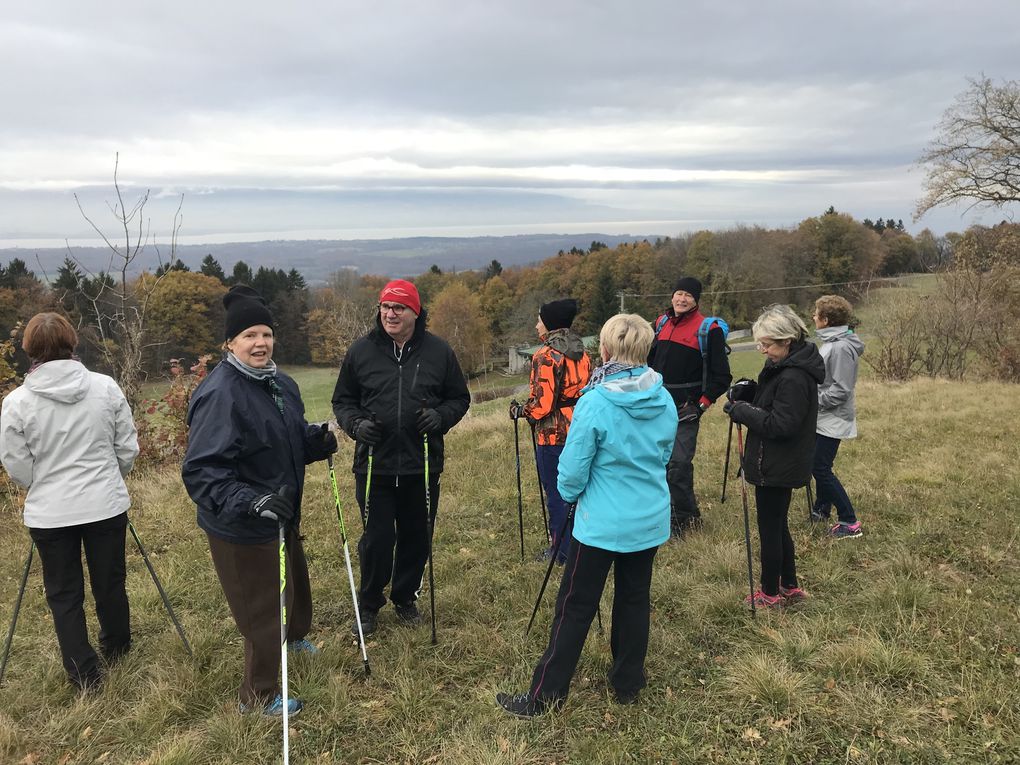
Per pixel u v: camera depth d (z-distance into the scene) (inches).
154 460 331.0
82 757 109.8
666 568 171.6
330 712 116.6
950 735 104.7
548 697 114.2
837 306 183.9
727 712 113.8
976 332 707.4
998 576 160.1
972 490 225.1
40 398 120.6
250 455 110.8
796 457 135.3
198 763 106.7
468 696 122.9
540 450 171.2
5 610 162.4
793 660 127.3
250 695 117.7
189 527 213.5
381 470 135.9
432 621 139.5
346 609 157.4
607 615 146.3
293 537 122.5
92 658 129.1
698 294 186.2
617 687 117.2
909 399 445.7
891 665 120.6
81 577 128.7
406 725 114.3
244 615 113.4
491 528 209.9
